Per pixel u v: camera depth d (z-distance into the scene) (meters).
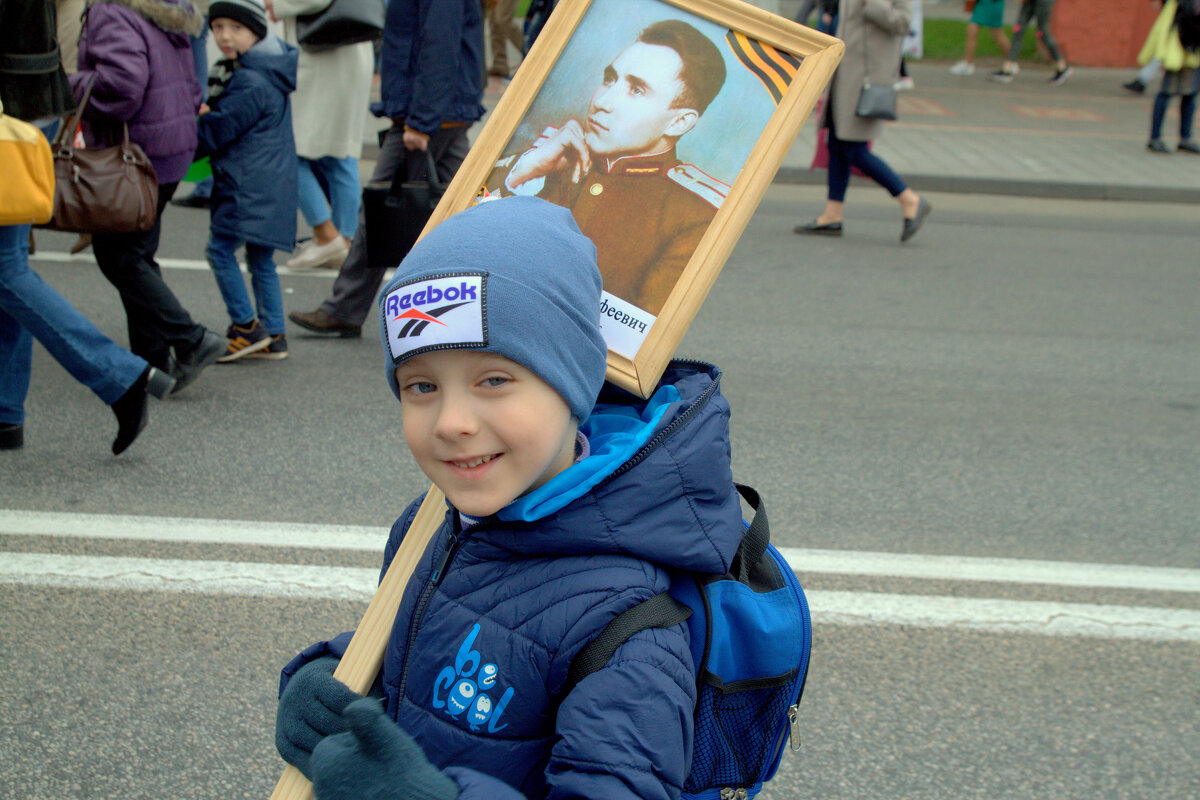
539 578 1.23
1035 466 4.53
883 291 7.09
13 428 4.06
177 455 4.14
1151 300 7.22
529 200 1.25
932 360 5.82
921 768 2.67
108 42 4.17
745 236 8.37
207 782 2.49
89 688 2.77
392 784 1.08
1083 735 2.82
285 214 5.02
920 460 4.52
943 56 17.72
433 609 1.28
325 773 1.10
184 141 4.48
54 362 5.00
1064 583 3.57
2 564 3.30
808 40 1.48
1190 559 3.79
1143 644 3.24
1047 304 7.00
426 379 1.18
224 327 5.61
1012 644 3.21
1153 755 2.76
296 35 6.37
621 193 1.51
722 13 1.52
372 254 5.09
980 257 8.10
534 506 1.22
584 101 1.55
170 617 3.09
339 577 3.34
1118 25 17.38
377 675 1.40
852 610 3.34
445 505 1.39
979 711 2.89
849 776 2.63
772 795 2.55
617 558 1.23
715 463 1.28
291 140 5.07
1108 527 4.01
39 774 2.47
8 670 2.82
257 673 2.87
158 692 2.77
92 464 4.02
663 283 1.46
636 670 1.15
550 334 1.16
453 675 1.23
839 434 4.75
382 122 10.92
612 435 1.35
